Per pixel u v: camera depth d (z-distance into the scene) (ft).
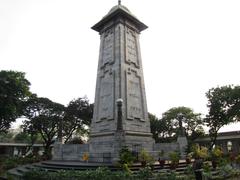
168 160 72.59
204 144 192.65
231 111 148.87
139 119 82.94
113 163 62.03
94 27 101.19
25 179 58.03
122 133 66.23
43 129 181.37
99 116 85.56
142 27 101.24
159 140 188.65
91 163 64.64
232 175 59.11
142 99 87.86
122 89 80.74
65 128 183.01
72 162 70.18
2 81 132.26
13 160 114.32
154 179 47.70
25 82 146.82
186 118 187.52
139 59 93.86
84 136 206.28
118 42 87.71
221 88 155.53
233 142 180.75
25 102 175.73
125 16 93.35
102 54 95.14
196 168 46.29
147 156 59.88
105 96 85.66
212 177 53.42
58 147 89.51
